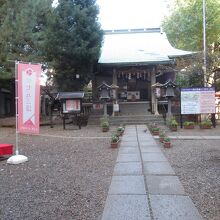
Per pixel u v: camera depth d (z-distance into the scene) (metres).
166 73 25.00
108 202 6.05
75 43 21.33
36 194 6.71
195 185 7.09
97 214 5.55
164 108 22.33
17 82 10.44
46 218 5.41
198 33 34.12
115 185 7.16
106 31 29.84
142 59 23.53
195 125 19.62
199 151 11.12
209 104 18.56
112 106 22.55
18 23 17.89
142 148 12.00
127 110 24.17
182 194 6.46
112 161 9.79
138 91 25.23
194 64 22.41
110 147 12.30
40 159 10.34
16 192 6.88
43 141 14.36
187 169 8.55
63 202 6.18
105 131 17.50
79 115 19.50
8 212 5.73
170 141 12.96
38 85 10.64
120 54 25.34
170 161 9.60
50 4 21.28
